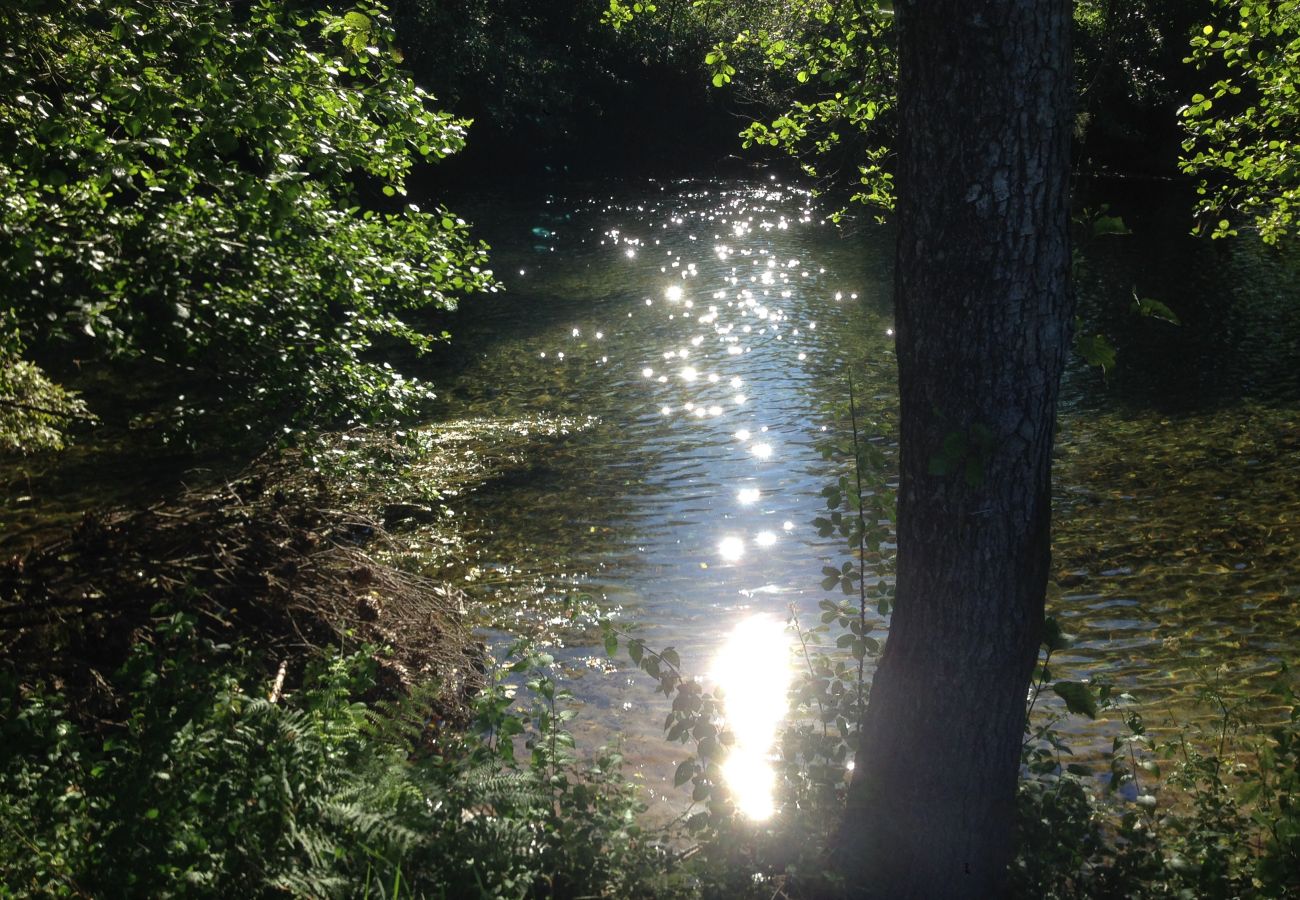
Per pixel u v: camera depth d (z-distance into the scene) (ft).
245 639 22.03
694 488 40.73
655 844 16.70
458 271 29.37
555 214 111.14
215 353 24.14
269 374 24.41
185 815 13.30
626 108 145.18
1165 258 79.92
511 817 14.79
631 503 39.42
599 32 140.15
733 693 25.34
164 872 12.55
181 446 44.65
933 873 14.16
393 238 27.94
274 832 13.38
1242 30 35.42
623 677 26.45
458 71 119.55
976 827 14.14
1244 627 27.96
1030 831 15.53
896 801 14.35
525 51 132.36
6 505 38.88
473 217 109.19
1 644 21.68
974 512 13.35
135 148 22.11
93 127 22.80
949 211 12.80
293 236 24.80
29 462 43.39
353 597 25.75
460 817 14.48
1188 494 37.40
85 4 23.24
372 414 26.40
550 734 16.97
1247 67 34.71
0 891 12.38
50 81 24.31
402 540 35.73
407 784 14.44
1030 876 14.83
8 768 15.35
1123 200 104.42
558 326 68.33
